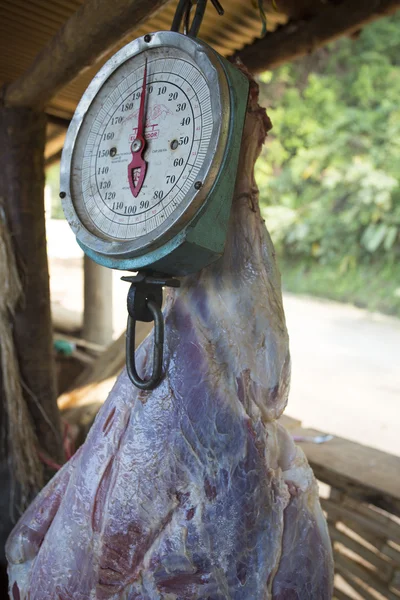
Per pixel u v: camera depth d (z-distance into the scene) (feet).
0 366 6.45
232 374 3.15
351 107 29.60
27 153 6.07
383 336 23.24
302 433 7.40
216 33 6.38
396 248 27.53
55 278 24.11
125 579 3.11
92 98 3.19
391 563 6.40
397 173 27.20
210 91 2.61
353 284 28.40
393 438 13.89
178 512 3.00
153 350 3.18
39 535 3.77
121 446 3.20
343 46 29.73
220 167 2.60
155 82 2.92
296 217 30.40
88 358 11.73
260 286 3.30
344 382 18.04
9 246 6.05
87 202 3.14
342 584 8.10
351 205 28.91
